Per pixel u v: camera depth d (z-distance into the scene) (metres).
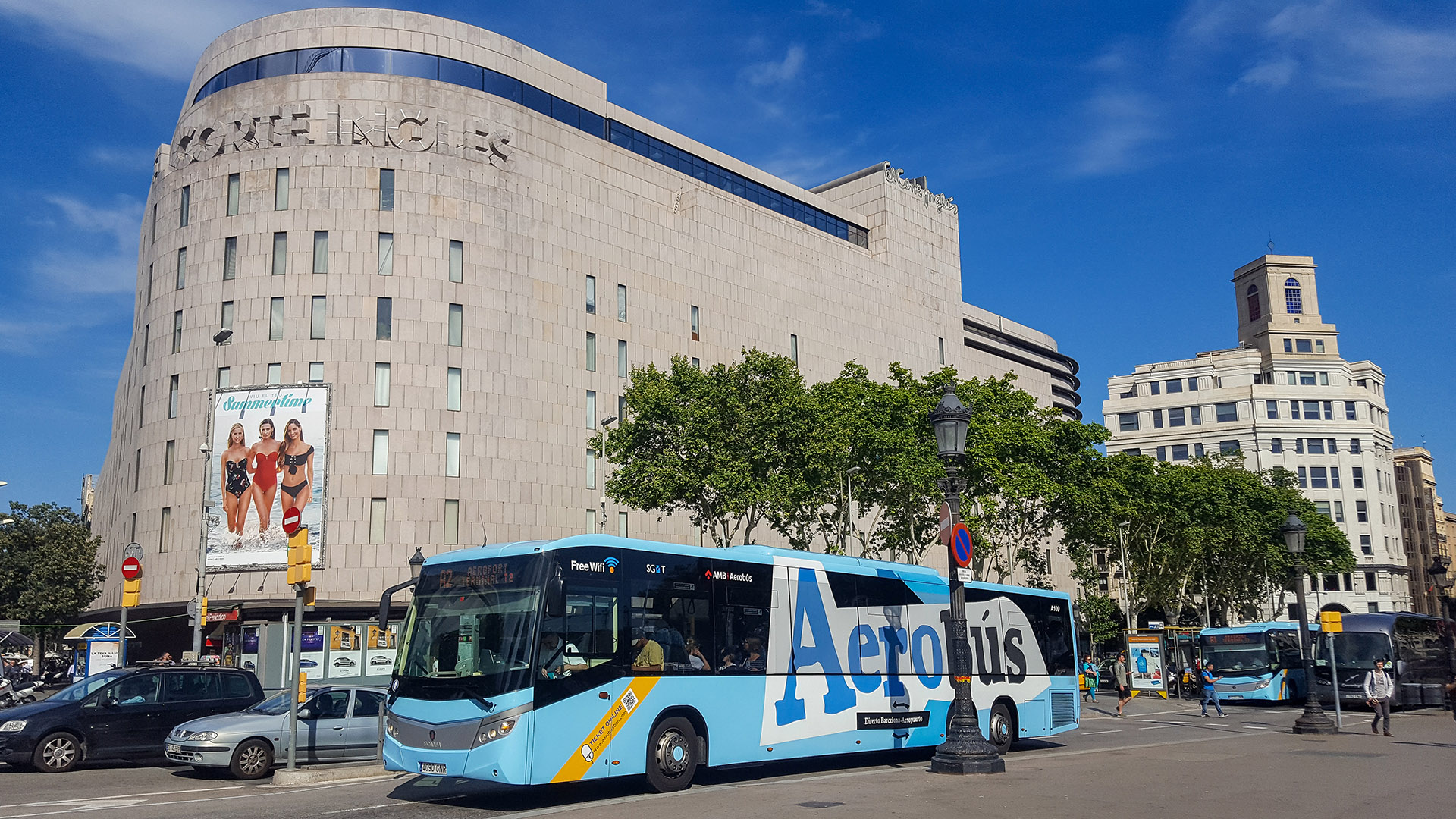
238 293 50.16
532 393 53.78
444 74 53.47
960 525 17.78
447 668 14.47
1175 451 111.69
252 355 49.56
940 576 20.95
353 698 20.62
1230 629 42.97
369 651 38.16
